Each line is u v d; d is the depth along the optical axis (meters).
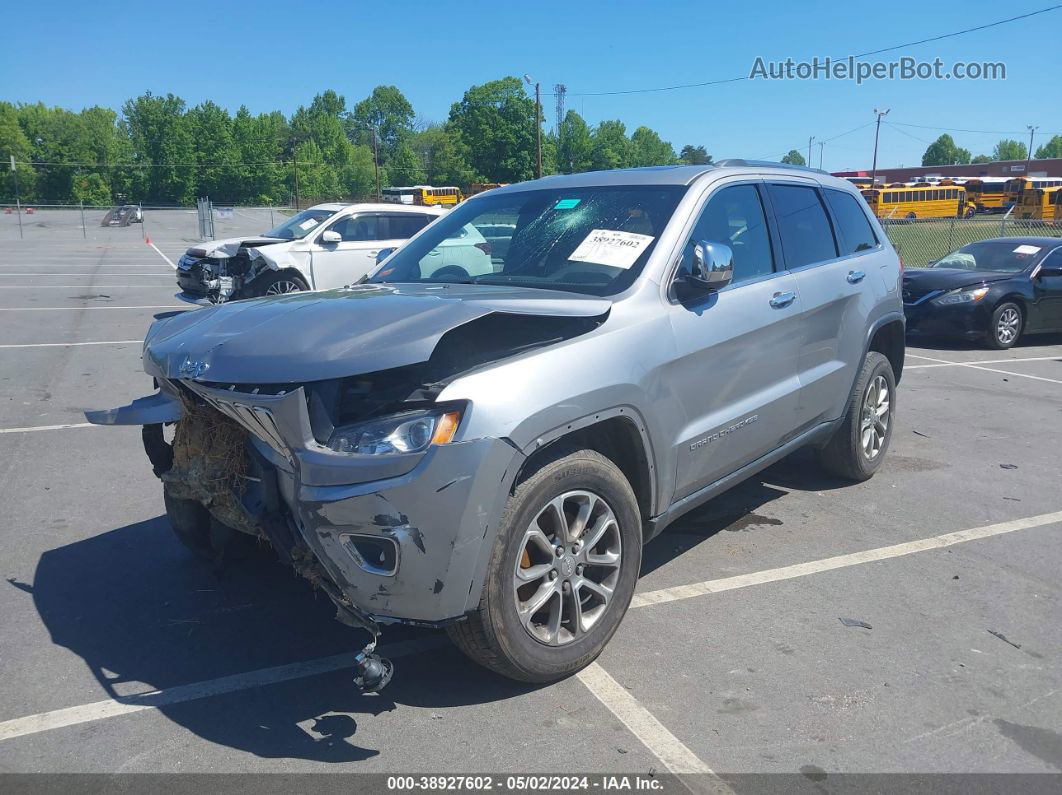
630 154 108.00
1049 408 8.16
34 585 4.17
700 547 4.70
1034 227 35.34
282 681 3.35
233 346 3.05
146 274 21.56
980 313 11.59
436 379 2.97
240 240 14.46
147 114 102.88
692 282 3.79
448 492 2.78
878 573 4.38
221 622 3.82
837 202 5.46
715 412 4.00
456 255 4.32
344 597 2.99
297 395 2.82
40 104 105.44
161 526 4.94
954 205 63.91
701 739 2.98
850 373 5.23
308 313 3.23
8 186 97.69
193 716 3.11
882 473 6.05
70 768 2.81
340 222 13.84
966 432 7.24
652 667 3.45
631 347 3.43
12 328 12.18
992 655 3.57
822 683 3.34
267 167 107.69
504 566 2.97
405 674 3.41
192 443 3.39
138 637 3.68
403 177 116.31
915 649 3.61
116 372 9.19
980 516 5.21
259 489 3.28
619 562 3.44
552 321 3.29
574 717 3.11
